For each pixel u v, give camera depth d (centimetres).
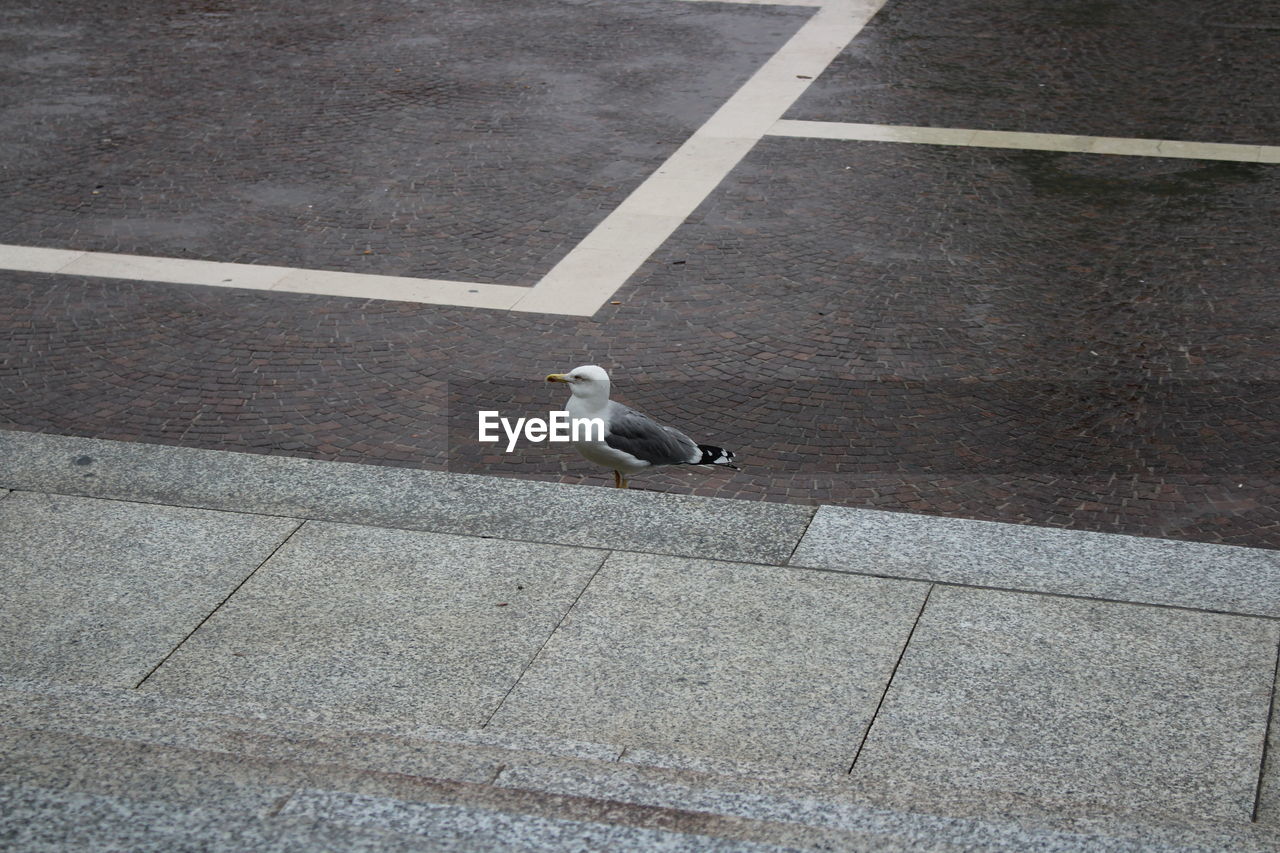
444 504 759
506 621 647
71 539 721
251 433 977
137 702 541
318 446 961
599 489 775
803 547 709
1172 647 620
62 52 1891
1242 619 641
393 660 617
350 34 1977
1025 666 607
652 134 1589
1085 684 594
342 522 739
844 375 1055
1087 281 1219
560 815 410
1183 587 669
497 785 444
